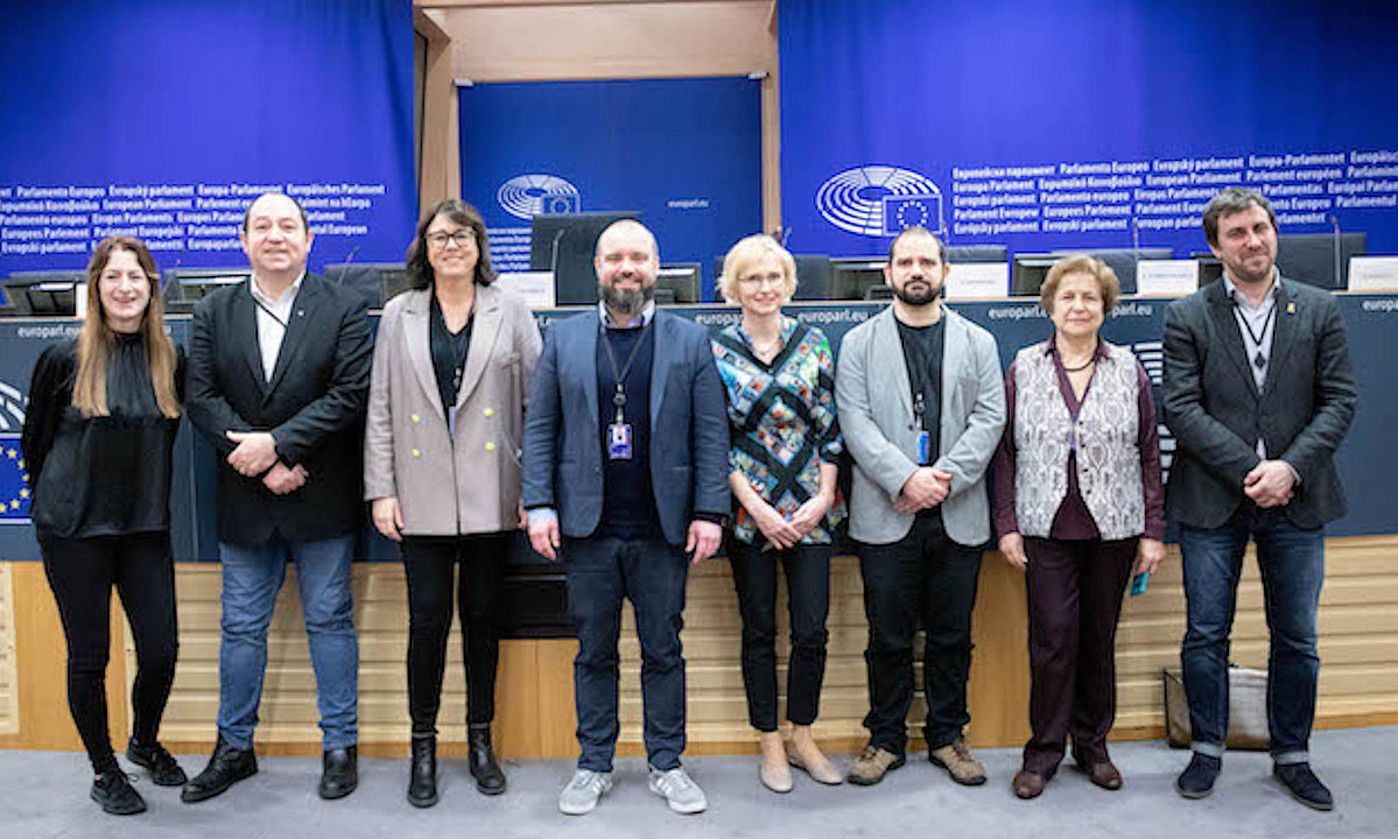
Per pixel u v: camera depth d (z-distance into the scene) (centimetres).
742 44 647
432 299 250
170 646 250
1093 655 250
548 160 654
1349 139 504
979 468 244
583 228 317
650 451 237
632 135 653
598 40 648
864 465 246
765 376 246
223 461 251
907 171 512
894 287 249
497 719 279
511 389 247
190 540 275
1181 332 242
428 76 645
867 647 265
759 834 229
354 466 259
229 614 255
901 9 509
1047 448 243
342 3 509
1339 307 246
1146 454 246
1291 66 502
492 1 596
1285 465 228
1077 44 505
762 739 259
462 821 238
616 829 233
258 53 508
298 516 247
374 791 256
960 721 259
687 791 242
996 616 279
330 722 256
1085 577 248
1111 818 234
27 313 285
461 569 254
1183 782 245
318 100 510
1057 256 288
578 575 241
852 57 511
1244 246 230
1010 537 250
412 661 249
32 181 511
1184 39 503
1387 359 274
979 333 253
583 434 236
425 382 241
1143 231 510
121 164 509
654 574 241
